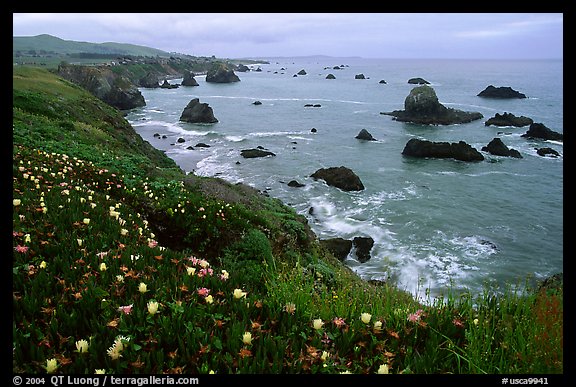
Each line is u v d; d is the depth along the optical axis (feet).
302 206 107.34
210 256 34.96
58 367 11.57
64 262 17.22
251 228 38.17
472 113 248.32
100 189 37.73
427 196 116.26
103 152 63.26
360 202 110.52
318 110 293.02
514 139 194.29
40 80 135.03
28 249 17.81
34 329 12.73
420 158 160.97
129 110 286.46
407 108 249.55
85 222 21.50
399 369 13.55
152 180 50.24
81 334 13.34
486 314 16.94
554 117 251.60
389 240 87.10
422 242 86.43
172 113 273.95
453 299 19.47
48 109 97.55
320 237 88.58
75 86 155.94
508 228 95.14
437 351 14.23
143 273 17.43
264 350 12.87
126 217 27.45
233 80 553.23
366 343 14.74
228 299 16.39
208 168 142.51
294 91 432.25
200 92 418.92
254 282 24.81
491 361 13.56
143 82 470.80
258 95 392.06
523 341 14.35
